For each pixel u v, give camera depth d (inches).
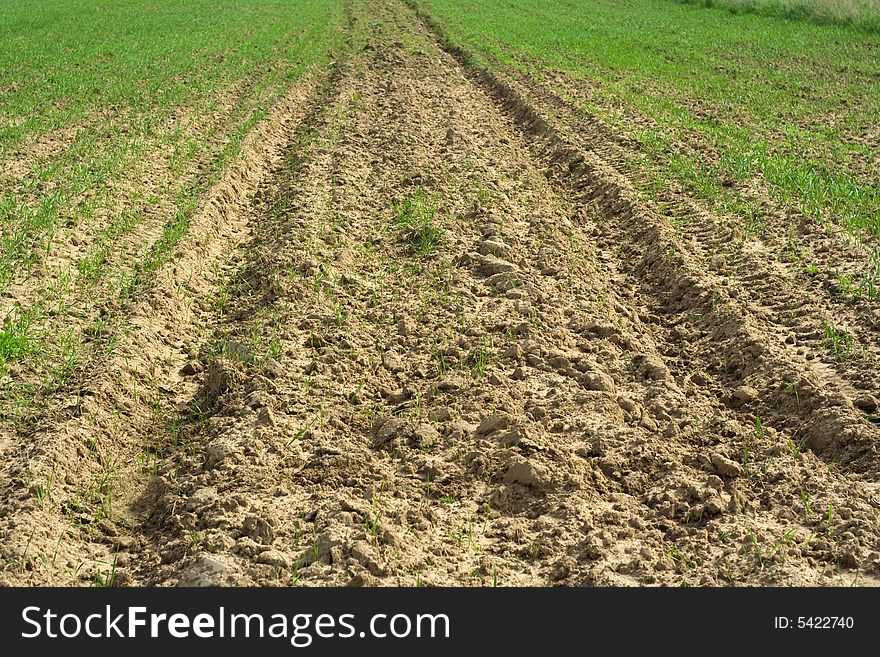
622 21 1163.9
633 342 303.6
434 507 224.7
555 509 219.5
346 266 371.2
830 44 893.8
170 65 835.4
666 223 408.8
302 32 1125.1
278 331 312.3
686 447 245.1
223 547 205.9
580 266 371.2
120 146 530.6
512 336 303.6
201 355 310.5
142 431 264.1
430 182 470.3
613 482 231.1
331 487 230.7
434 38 1048.8
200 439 257.0
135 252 384.5
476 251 381.7
